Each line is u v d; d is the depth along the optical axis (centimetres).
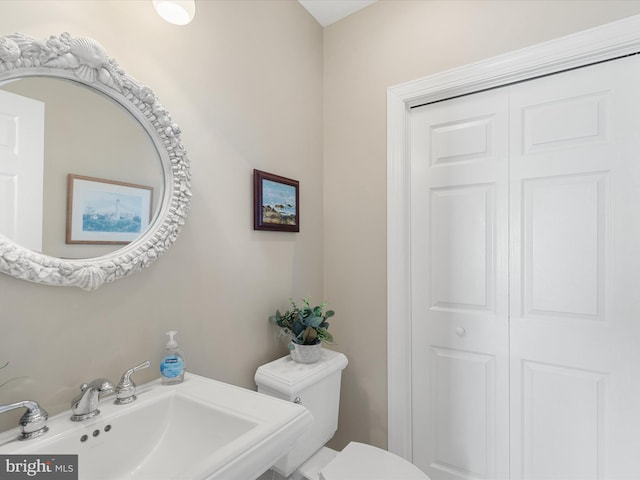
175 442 90
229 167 133
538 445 134
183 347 115
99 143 93
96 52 88
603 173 124
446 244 156
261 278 148
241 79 139
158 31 109
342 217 182
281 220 156
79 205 89
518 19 135
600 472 122
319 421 140
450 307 155
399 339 161
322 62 190
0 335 76
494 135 145
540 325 134
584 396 126
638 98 118
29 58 78
